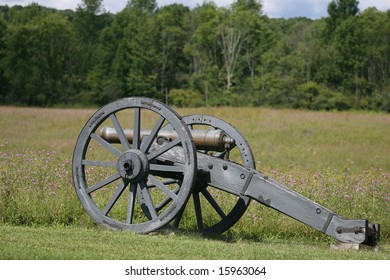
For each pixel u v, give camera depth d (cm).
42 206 980
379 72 9406
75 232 850
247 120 3488
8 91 9000
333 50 9338
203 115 957
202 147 930
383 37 9350
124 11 11925
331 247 827
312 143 2858
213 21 10212
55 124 3209
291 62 9000
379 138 3075
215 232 927
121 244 770
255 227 992
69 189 1055
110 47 10438
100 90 9456
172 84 10038
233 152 2284
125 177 878
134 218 1005
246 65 10038
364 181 1219
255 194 871
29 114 3588
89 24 11975
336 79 9031
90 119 903
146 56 9738
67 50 9562
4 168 1202
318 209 834
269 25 10812
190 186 841
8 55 9050
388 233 992
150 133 871
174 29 10231
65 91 9050
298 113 3784
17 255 665
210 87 9556
